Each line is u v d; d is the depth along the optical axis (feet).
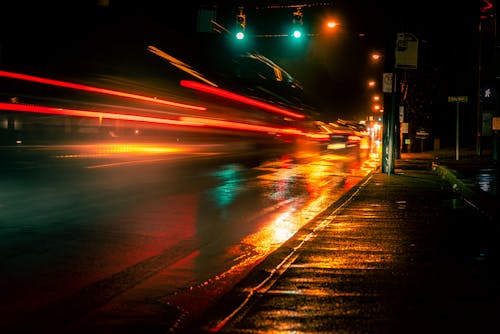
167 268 25.36
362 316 17.85
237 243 31.24
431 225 35.58
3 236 31.40
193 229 34.88
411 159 118.32
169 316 18.65
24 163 74.64
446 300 19.56
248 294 20.35
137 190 52.44
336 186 62.39
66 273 24.07
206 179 64.59
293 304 19.13
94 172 66.49
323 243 29.81
